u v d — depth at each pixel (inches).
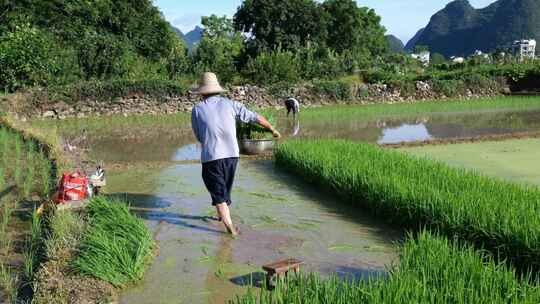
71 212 255.1
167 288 186.9
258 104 1026.7
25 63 869.2
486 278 154.6
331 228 258.1
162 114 918.4
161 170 413.7
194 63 1304.1
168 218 275.7
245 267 206.4
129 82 911.0
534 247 190.7
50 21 1190.3
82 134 657.6
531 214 210.2
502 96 1282.0
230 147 244.4
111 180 372.5
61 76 945.5
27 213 276.4
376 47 2001.7
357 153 381.4
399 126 738.8
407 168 322.7
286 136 635.5
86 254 194.4
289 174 389.7
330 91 1090.7
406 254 180.2
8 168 378.9
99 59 1032.8
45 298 170.2
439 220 234.2
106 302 171.8
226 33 2100.1
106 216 235.0
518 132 644.7
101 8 1274.6
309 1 1747.0
